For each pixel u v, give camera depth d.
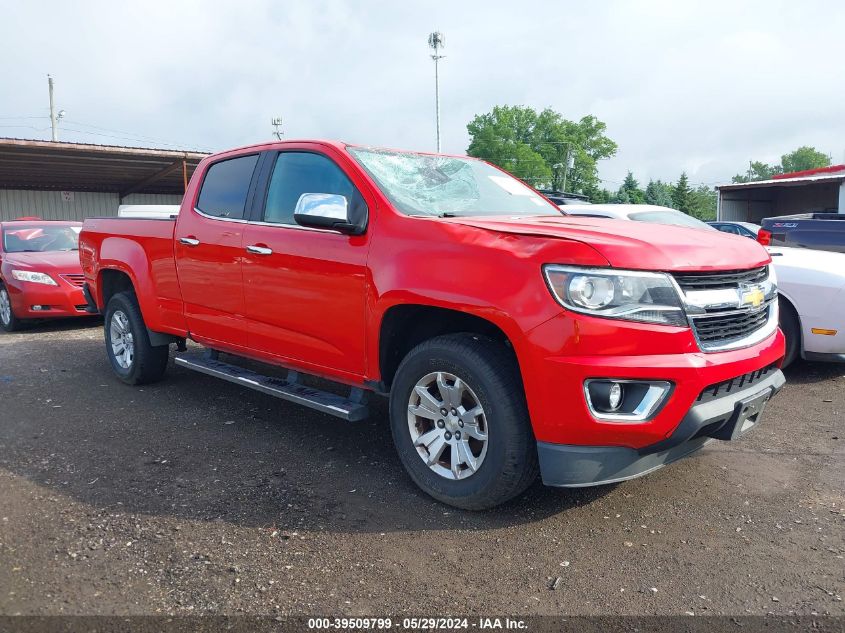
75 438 4.45
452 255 3.21
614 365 2.84
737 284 3.26
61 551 2.94
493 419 3.11
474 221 3.42
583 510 3.36
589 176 89.50
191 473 3.84
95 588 2.66
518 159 83.00
